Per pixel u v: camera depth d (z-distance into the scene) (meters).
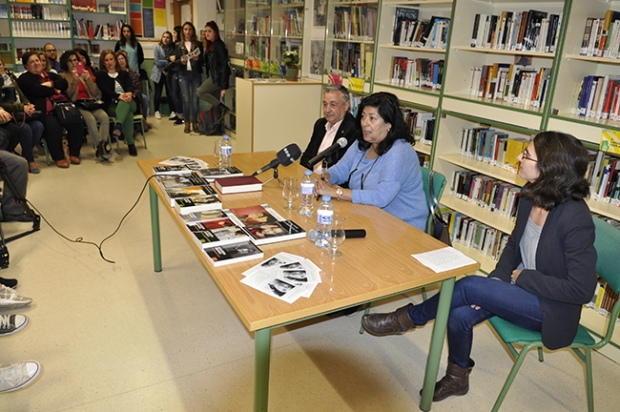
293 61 4.94
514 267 1.97
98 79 5.43
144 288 2.76
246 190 2.32
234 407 1.89
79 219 3.68
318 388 2.03
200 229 1.79
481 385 2.11
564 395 2.07
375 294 1.47
